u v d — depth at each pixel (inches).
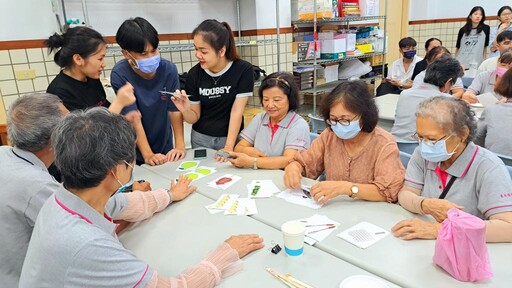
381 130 59.8
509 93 80.6
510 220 41.5
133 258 33.6
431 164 51.1
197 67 83.7
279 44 161.0
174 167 75.5
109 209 46.9
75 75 70.7
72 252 30.3
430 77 95.1
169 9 141.8
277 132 75.8
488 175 44.8
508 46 140.7
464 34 203.2
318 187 55.4
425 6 264.7
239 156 72.6
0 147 46.6
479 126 87.2
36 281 31.2
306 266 39.5
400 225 45.0
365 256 40.5
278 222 49.8
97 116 32.6
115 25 128.9
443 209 45.2
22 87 112.6
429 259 39.2
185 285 35.1
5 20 106.6
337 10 179.6
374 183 55.7
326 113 57.6
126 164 33.7
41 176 42.9
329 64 198.4
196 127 90.0
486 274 34.9
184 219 52.5
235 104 83.8
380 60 222.7
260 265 40.1
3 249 43.0
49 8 113.4
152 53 72.7
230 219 51.8
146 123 83.3
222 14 160.1
